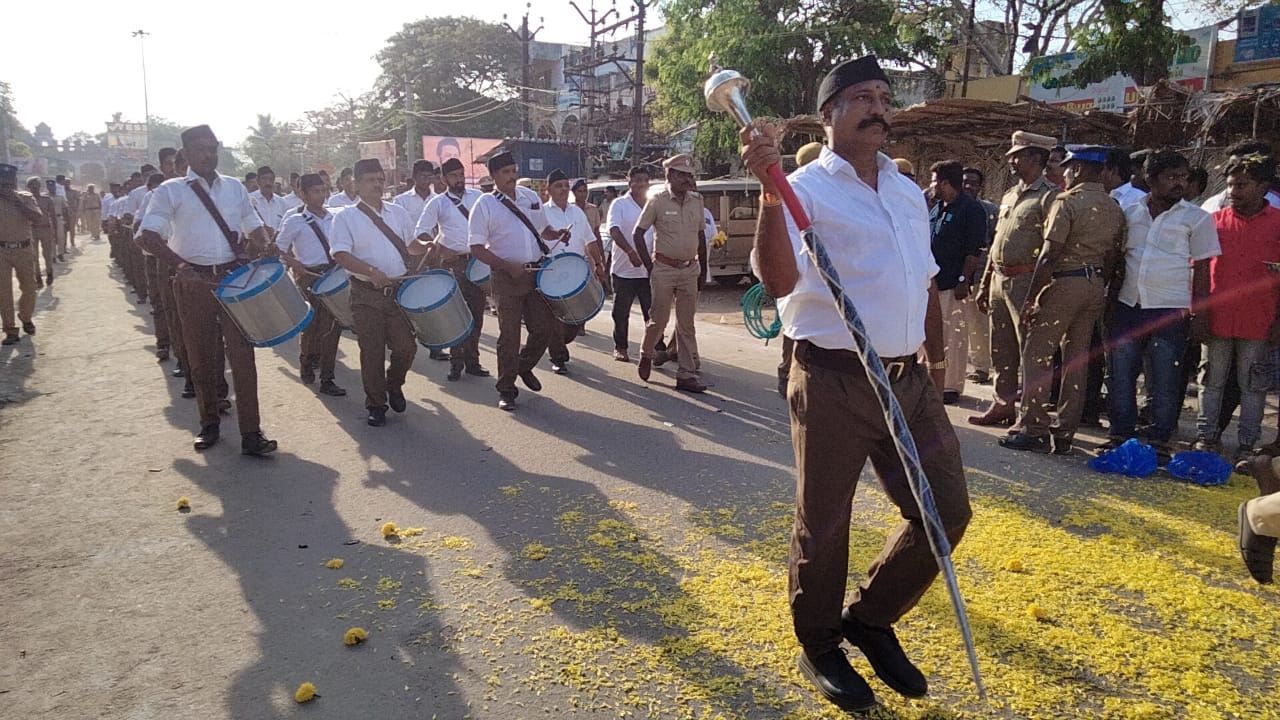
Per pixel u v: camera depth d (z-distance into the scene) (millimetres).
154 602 3584
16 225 9602
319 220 7863
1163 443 5547
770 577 3791
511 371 6801
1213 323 5414
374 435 6113
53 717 2795
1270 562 3578
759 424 6473
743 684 2988
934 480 2691
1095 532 4367
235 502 4754
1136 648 3215
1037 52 17109
